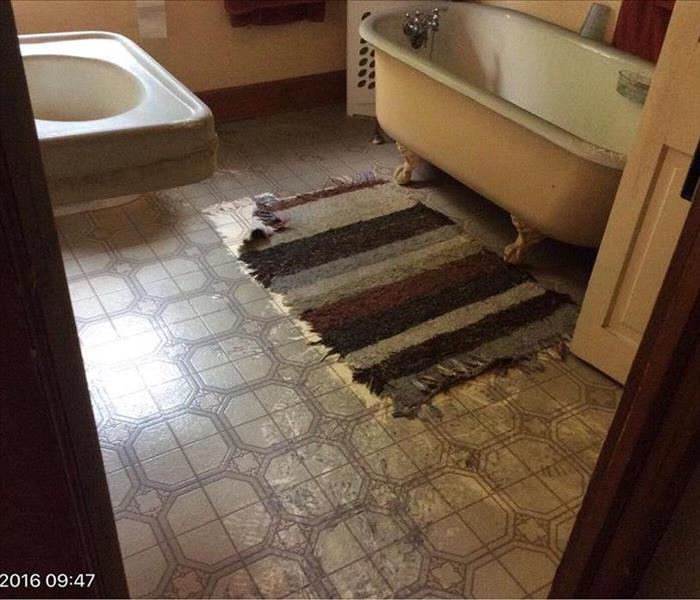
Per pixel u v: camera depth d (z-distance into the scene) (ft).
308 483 5.35
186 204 8.69
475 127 7.61
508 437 5.84
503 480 5.47
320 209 8.74
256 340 6.68
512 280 7.69
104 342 6.53
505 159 7.40
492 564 4.86
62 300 2.55
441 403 6.13
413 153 9.05
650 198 5.60
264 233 8.12
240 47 10.41
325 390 6.18
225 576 4.69
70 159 4.64
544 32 9.04
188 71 10.20
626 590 3.44
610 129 8.49
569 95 8.93
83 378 2.76
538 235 7.72
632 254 5.89
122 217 8.34
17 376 2.55
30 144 2.24
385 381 6.28
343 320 6.97
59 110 6.71
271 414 5.92
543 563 4.89
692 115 5.10
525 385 6.38
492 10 9.67
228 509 5.13
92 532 3.14
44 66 6.46
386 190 9.25
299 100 11.34
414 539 4.99
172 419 5.82
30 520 2.94
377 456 5.60
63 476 2.89
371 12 10.36
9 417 2.62
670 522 3.15
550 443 5.81
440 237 8.36
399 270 7.75
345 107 11.60
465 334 6.89
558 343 6.87
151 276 7.43
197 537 4.92
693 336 2.74
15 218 2.27
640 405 3.01
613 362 6.35
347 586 4.68
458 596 4.66
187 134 4.93
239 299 7.18
